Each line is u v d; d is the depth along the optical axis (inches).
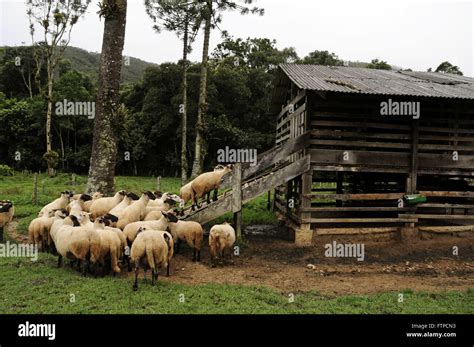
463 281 321.7
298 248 417.1
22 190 725.9
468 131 458.0
